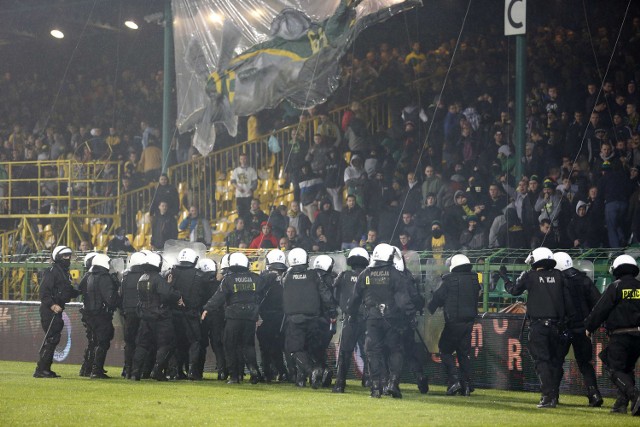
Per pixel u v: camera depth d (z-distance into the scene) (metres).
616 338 26.88
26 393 30.95
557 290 28.16
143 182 62.88
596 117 46.62
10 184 65.25
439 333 34.97
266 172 58.66
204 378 37.22
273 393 31.30
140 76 79.19
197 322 35.84
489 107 52.25
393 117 56.00
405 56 63.88
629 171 44.12
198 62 56.25
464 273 31.86
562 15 63.88
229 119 55.25
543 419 25.17
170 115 59.53
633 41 55.00
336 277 34.06
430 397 30.92
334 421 24.39
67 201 65.31
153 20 62.97
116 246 53.41
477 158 48.53
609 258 33.47
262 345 35.66
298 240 46.88
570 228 42.28
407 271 31.11
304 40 52.38
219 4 55.12
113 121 73.62
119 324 43.12
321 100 52.56
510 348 33.31
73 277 45.50
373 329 30.17
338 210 52.59
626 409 26.75
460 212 45.41
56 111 78.50
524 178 43.09
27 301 45.97
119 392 31.33
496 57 57.38
